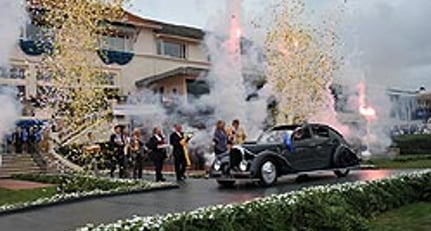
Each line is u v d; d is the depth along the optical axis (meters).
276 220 8.32
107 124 21.91
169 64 38.41
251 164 15.14
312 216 8.81
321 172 17.06
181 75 35.25
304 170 16.12
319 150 16.55
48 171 25.56
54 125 21.92
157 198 13.60
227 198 12.88
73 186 16.75
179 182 17.48
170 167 24.62
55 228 9.88
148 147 20.95
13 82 27.36
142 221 7.60
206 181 17.75
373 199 10.69
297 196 9.38
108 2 21.03
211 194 13.91
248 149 15.30
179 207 11.73
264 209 8.37
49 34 22.02
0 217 11.51
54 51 20.73
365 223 9.30
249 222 8.03
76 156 22.34
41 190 17.52
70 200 13.68
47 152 26.41
